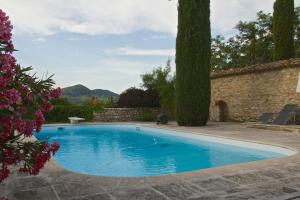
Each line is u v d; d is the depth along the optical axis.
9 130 3.10
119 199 4.15
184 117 16.34
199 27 16.03
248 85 18.02
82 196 4.29
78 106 22.03
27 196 4.30
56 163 6.51
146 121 22.36
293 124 13.77
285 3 21.02
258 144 9.65
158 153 10.80
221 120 20.03
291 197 3.94
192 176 5.36
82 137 15.76
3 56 3.12
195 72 16.11
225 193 4.40
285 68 15.55
